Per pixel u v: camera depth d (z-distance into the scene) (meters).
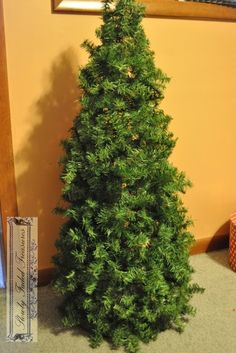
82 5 1.52
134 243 1.28
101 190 1.28
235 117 2.01
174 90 1.82
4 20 1.45
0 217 1.65
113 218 1.25
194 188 2.02
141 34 1.22
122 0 1.18
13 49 1.49
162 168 1.28
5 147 1.57
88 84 1.24
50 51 1.54
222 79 1.92
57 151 1.67
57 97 1.60
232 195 2.14
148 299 1.36
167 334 1.49
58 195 1.72
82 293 1.44
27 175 1.65
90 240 1.32
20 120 1.57
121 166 1.19
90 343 1.44
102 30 1.23
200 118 1.92
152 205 1.32
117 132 1.20
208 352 1.40
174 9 1.68
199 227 2.10
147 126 1.23
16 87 1.53
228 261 2.03
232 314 1.61
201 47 1.81
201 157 1.99
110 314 1.42
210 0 1.75
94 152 1.23
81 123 1.26
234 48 1.89
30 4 1.47
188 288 1.52
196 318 1.58
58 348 1.41
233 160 2.08
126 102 1.21
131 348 1.40
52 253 1.78
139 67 1.19
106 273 1.31
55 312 1.61
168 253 1.34
